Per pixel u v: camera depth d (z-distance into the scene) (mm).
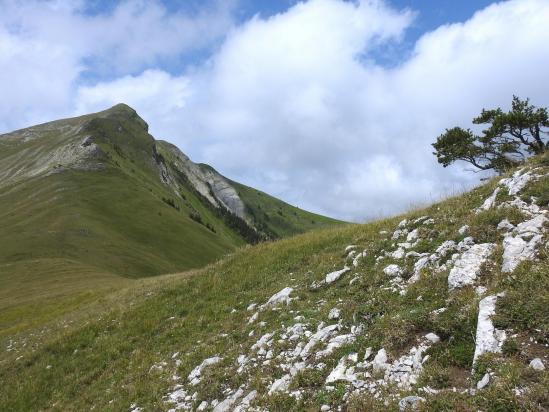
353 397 8688
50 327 30375
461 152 38094
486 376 7578
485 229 13250
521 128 35625
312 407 9172
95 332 21734
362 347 10406
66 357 20156
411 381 8484
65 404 16234
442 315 9914
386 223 21406
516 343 7941
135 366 16703
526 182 14523
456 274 11250
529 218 12664
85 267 74438
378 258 15969
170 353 16641
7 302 53656
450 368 8422
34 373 19547
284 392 10109
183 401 12414
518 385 7094
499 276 10078
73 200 131125
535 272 9375
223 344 14945
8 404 17703
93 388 16438
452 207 17156
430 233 15438
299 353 11688
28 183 149750
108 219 128875
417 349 9281
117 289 42531
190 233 144750
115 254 102125
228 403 11133
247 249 26703
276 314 15516
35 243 95312
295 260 21938
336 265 17891
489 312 8891
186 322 19000
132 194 152500
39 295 54938
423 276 12375
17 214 120562
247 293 19953
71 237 103250
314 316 13672
